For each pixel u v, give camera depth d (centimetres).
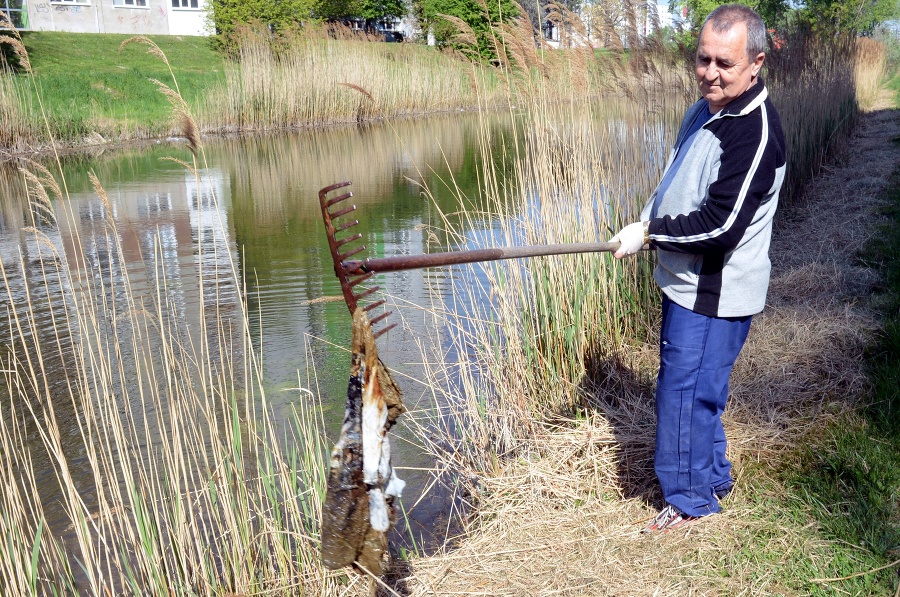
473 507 412
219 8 3247
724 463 368
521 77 532
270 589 350
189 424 528
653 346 566
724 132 305
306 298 793
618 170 585
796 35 1254
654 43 682
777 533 340
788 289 667
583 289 514
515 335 483
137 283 848
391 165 1731
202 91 2561
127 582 346
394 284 820
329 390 586
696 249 310
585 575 330
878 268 694
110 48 3061
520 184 520
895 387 446
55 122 1955
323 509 276
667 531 352
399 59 2875
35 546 314
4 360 643
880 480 367
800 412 441
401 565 358
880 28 3431
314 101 2519
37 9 3331
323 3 3594
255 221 1175
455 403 500
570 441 440
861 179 1117
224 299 796
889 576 305
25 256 966
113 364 632
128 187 1478
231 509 354
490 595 328
